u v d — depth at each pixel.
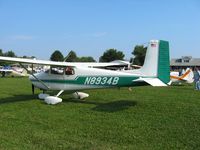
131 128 7.35
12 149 5.57
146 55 10.84
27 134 6.66
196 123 7.89
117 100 12.30
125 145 5.97
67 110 9.80
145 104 11.04
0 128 7.21
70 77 11.73
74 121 8.09
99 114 9.09
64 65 11.66
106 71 11.13
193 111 9.58
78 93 12.70
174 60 80.25
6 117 8.58
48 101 11.12
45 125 7.59
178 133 6.89
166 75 11.01
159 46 10.81
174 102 11.55
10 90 16.39
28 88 17.62
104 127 7.43
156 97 13.27
